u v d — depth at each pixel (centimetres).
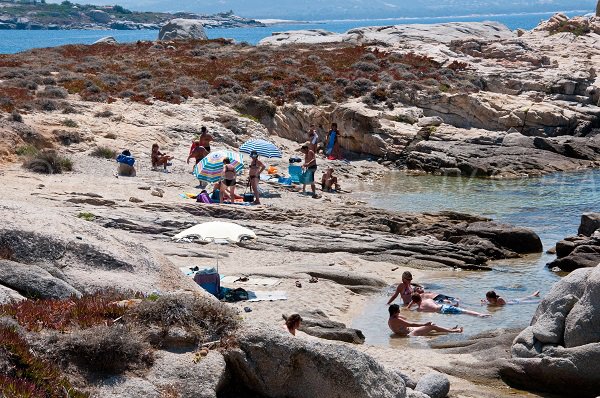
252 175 3102
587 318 1423
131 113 4391
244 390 1074
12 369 900
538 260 2559
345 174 4122
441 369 1488
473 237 2677
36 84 4797
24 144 3528
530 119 4881
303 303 1934
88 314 1062
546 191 3750
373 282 2209
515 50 6756
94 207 2666
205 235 1820
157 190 3062
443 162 4306
